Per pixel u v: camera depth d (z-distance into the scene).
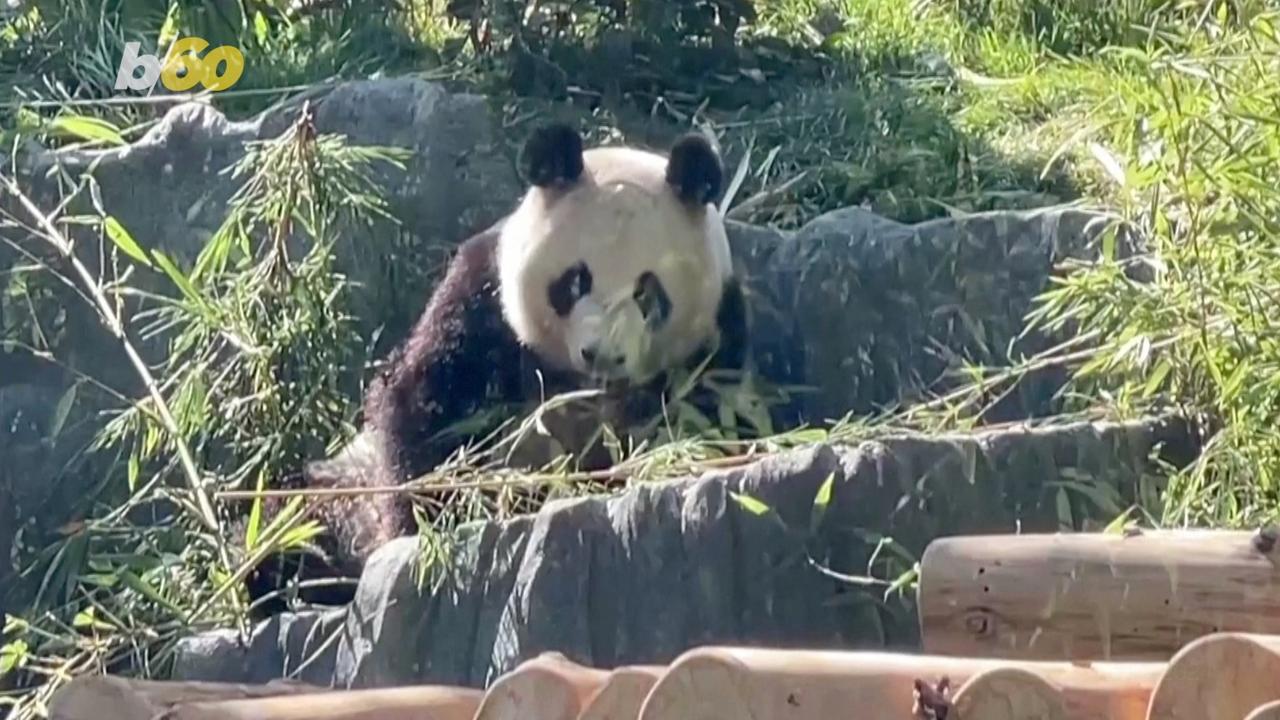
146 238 8.74
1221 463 5.83
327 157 7.73
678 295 7.30
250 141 8.86
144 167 8.80
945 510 5.84
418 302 8.66
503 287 7.45
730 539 5.77
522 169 7.39
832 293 8.19
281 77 10.43
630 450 7.05
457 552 5.96
